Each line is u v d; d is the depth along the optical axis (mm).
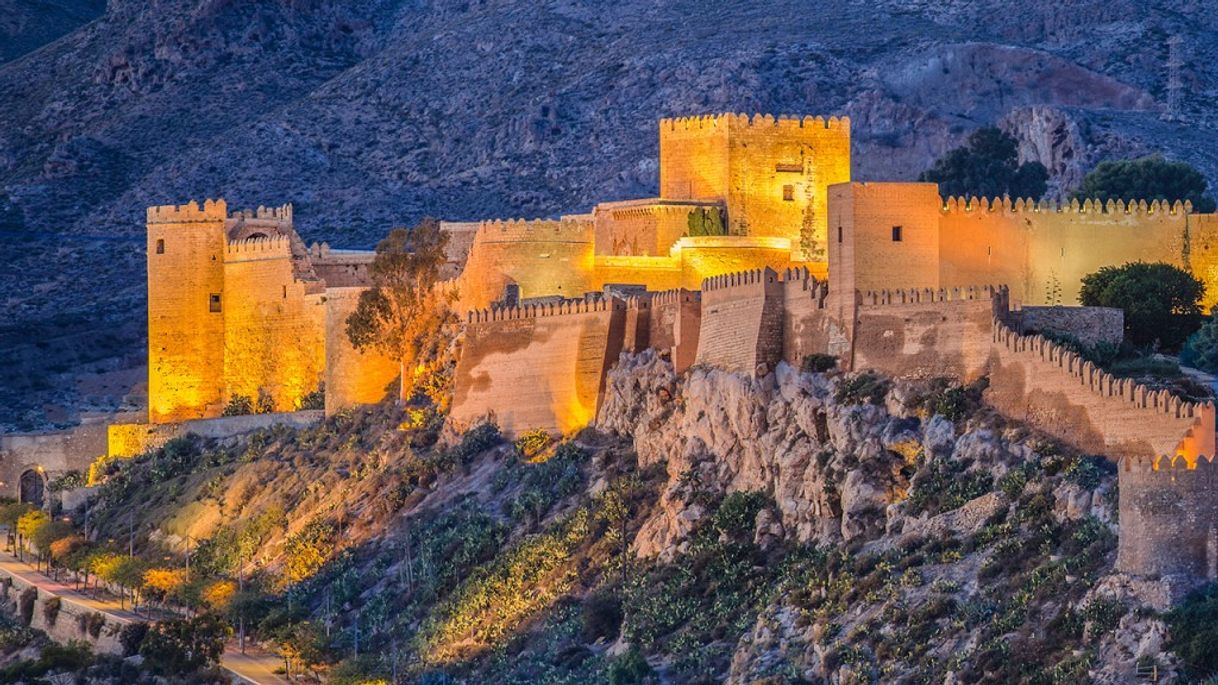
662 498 179000
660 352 192750
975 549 151250
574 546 182000
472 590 184000
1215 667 130250
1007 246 183750
